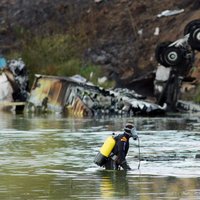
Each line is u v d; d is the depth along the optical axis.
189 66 120.00
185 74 121.62
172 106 122.19
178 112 123.19
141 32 153.00
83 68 144.38
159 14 154.88
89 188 49.22
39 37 156.25
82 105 118.31
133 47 150.38
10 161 62.47
